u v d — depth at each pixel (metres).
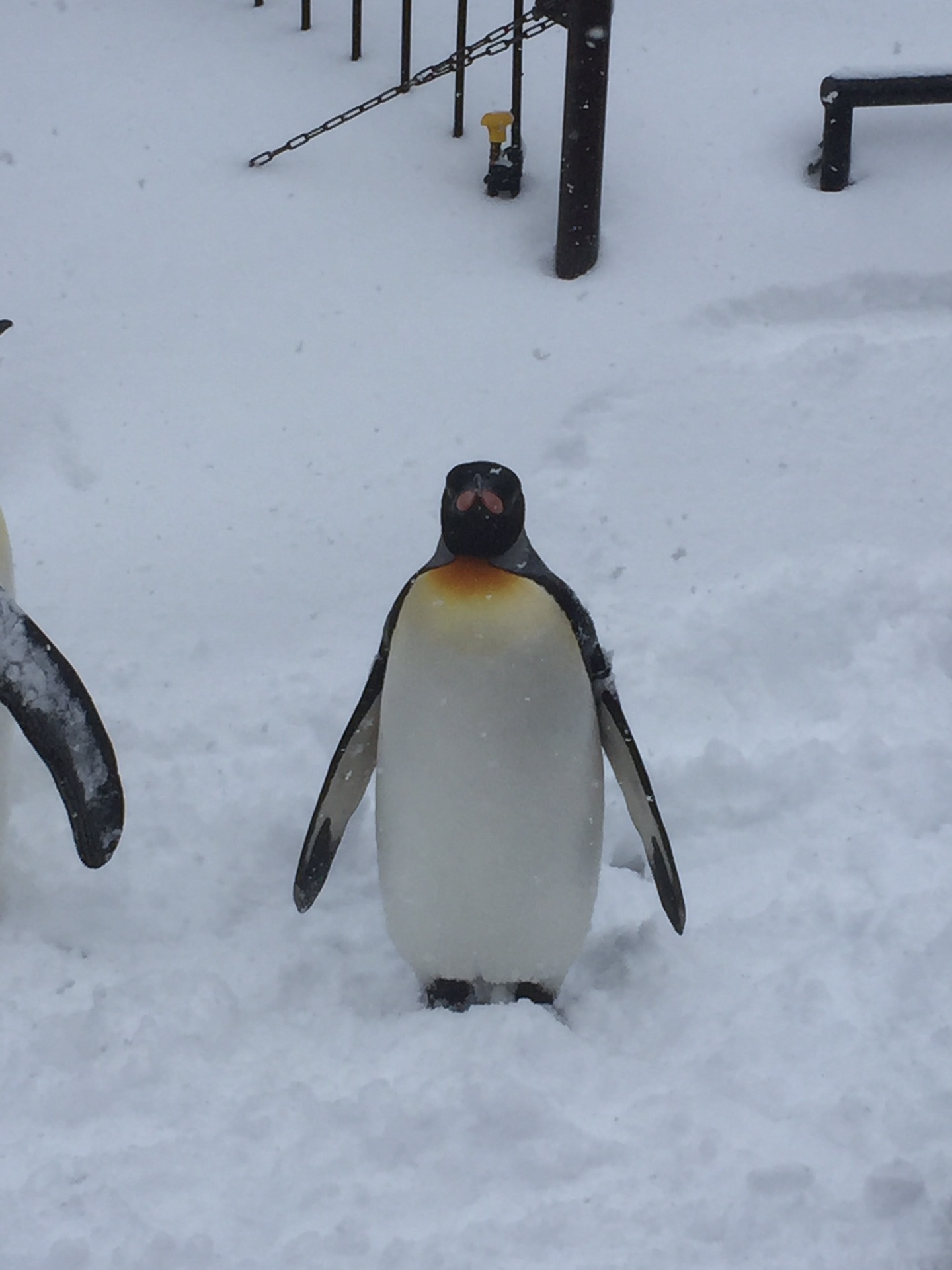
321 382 4.90
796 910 3.48
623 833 3.74
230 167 5.68
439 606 2.96
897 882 3.55
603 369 4.90
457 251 5.34
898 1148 2.92
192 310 5.12
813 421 4.77
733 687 4.12
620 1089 3.04
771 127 5.80
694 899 3.55
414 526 4.47
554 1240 2.77
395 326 5.07
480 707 2.95
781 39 6.34
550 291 5.18
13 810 3.70
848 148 5.45
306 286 5.20
